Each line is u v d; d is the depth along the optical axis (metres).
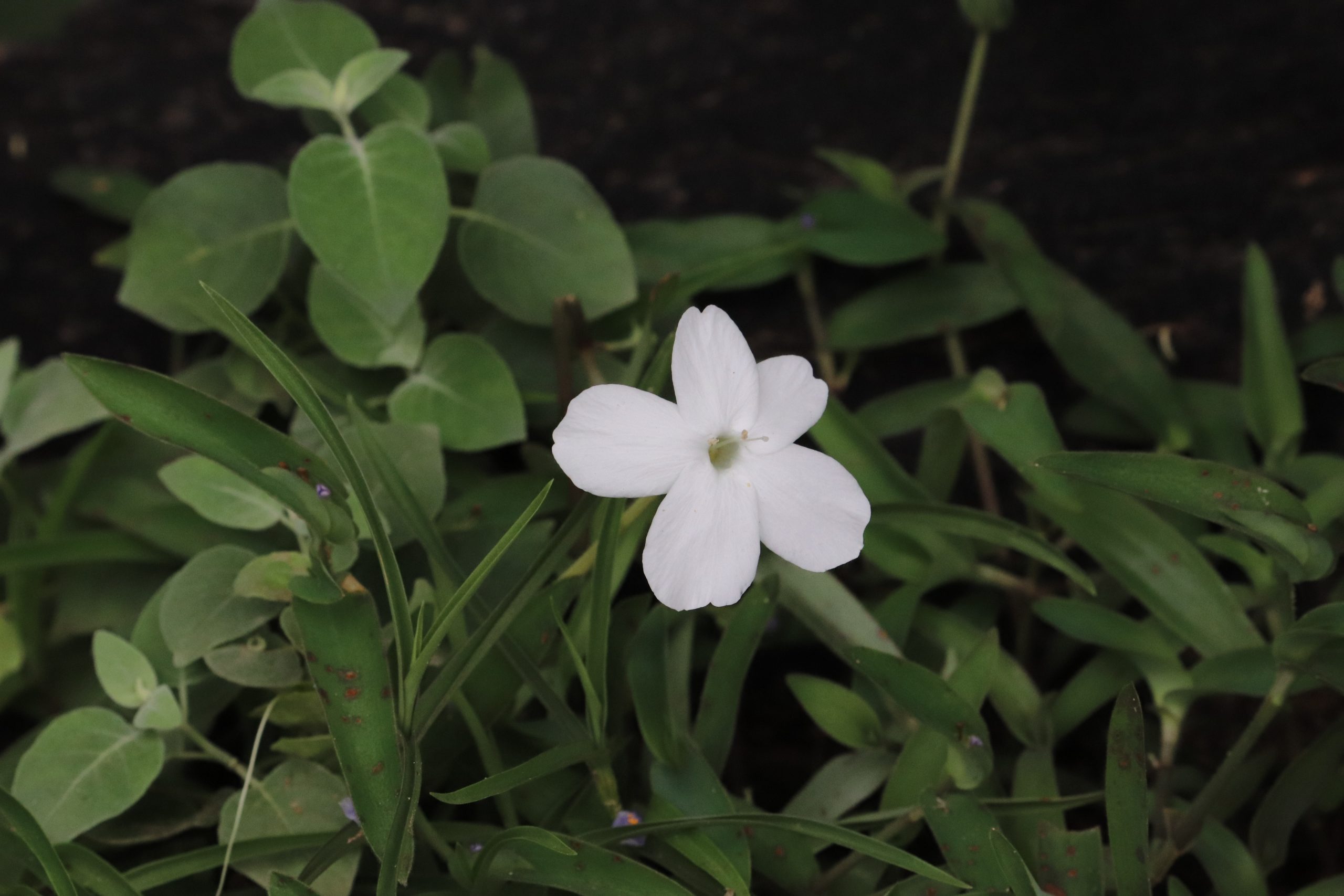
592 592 0.61
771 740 0.68
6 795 0.59
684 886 0.61
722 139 0.74
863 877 0.62
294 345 0.71
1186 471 0.59
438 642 0.59
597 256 0.69
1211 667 0.63
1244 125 0.73
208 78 0.76
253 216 0.69
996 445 0.65
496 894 0.61
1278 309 0.71
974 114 0.74
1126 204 0.73
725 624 0.65
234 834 0.60
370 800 0.59
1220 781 0.62
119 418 0.58
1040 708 0.65
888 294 0.71
